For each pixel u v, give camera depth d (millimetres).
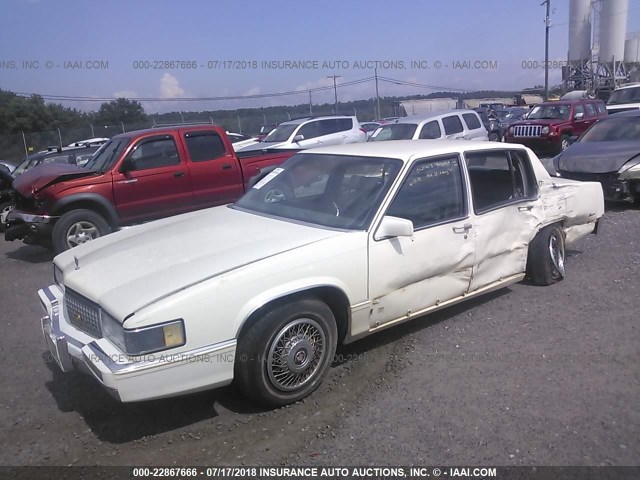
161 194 8430
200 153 8789
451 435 3160
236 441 3201
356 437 3186
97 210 8008
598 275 5918
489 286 4809
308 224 4051
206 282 3164
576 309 4984
